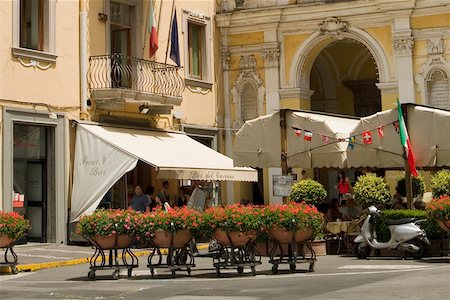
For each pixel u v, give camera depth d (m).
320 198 18.83
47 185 21.59
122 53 24.53
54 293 11.80
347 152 17.62
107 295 11.34
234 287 11.72
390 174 24.98
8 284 13.55
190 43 27.28
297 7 27.11
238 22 28.11
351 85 31.28
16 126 20.81
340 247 18.28
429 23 25.58
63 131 21.83
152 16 24.23
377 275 12.86
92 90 22.69
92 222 13.61
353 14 26.55
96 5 23.16
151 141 23.52
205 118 27.41
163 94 24.09
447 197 15.30
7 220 15.20
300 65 27.41
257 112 27.97
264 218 13.53
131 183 24.39
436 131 16.73
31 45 21.48
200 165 22.86
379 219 16.83
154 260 18.02
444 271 12.92
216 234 13.48
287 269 14.55
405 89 25.84
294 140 18.27
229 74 28.41
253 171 24.80
